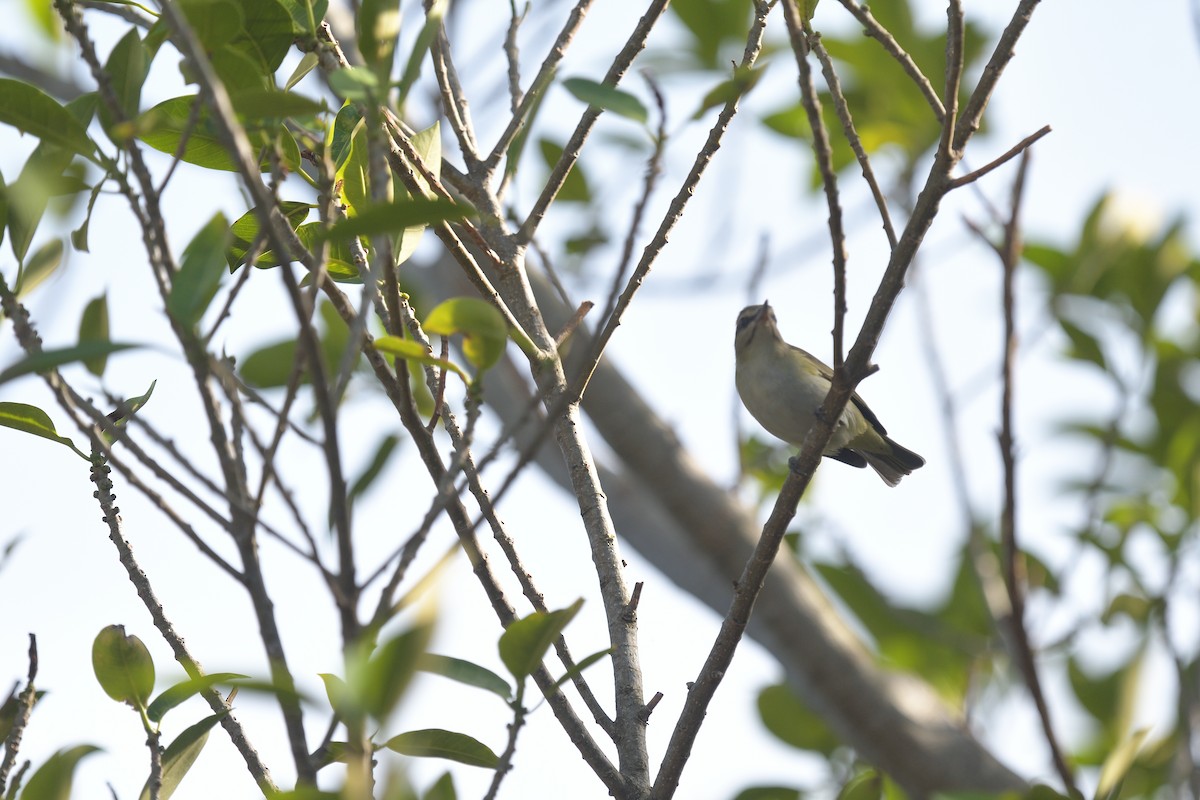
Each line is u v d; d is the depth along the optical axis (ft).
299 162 21.22
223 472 16.24
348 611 15.70
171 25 14.48
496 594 23.57
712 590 42.01
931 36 43.52
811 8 24.81
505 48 31.24
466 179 27.94
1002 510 28.76
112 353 15.53
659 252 25.32
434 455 19.57
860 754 38.70
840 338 23.26
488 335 17.81
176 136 20.86
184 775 21.16
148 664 20.49
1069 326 43.93
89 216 19.22
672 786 23.47
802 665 38.91
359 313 16.34
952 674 44.01
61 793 20.27
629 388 41.24
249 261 16.28
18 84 17.30
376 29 17.51
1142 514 44.16
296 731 16.11
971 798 21.74
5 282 19.30
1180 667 31.96
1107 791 24.16
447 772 20.85
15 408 20.93
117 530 21.97
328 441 15.25
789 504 24.22
